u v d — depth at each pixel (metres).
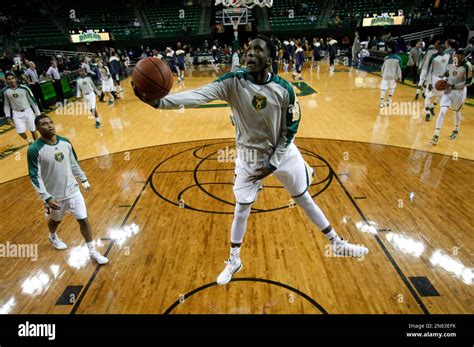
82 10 24.28
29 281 3.24
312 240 3.71
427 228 3.84
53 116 9.98
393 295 2.89
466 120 7.80
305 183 2.69
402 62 13.36
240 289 3.03
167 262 3.44
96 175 5.70
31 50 20.05
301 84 13.39
